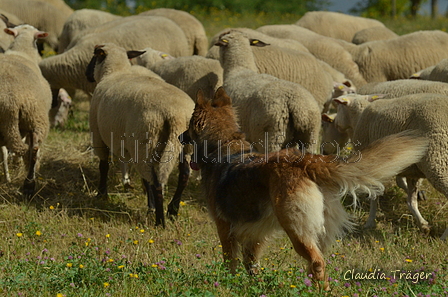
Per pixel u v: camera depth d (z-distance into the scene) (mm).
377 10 56969
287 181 6398
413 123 9797
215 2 49719
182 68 14789
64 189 12805
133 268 7641
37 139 11344
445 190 9445
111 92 11234
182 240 9812
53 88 18328
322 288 6391
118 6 49188
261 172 6656
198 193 12812
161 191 10523
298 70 15508
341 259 8719
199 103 7867
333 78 17422
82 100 22250
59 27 26766
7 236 9492
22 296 6492
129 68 12703
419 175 10109
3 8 25859
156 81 11211
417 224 10789
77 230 10164
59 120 18000
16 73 11000
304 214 6273
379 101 10797
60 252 8742
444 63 14664
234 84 12656
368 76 19078
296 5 52344
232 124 7762
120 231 10180
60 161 14109
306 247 6328
